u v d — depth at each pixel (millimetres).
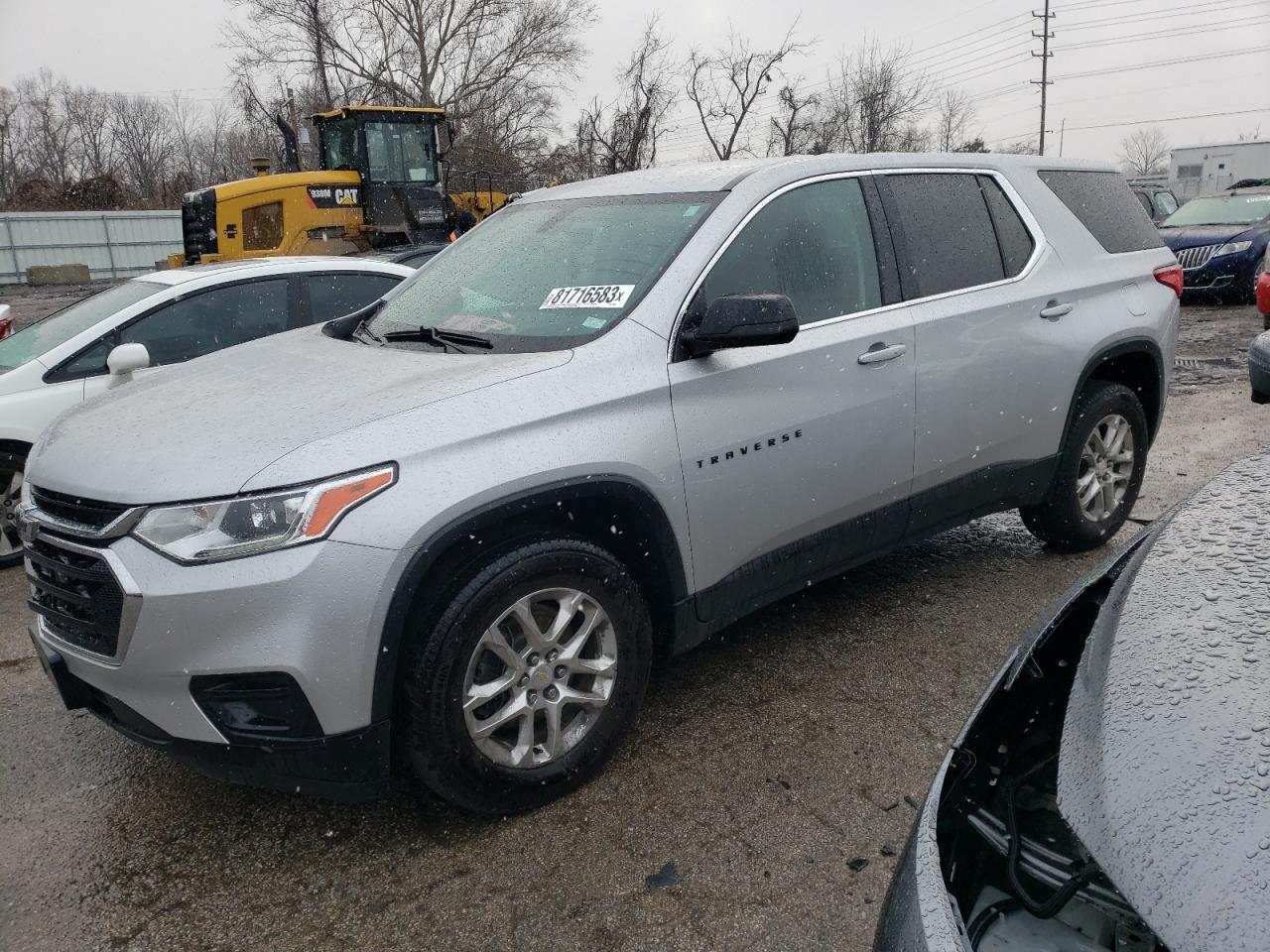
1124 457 4629
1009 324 3920
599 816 2811
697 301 3082
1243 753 1337
